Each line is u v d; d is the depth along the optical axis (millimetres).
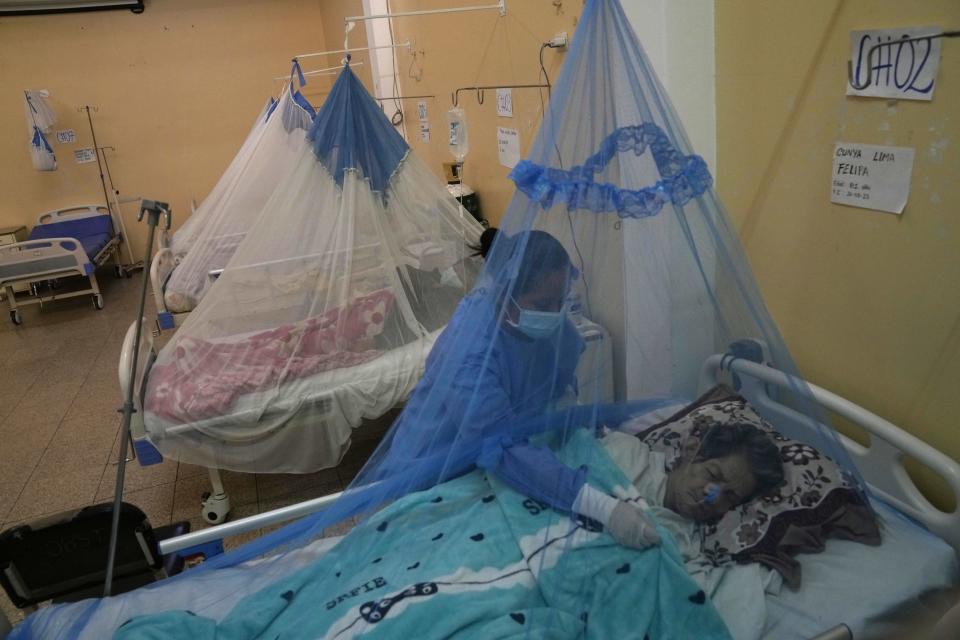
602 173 1106
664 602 1034
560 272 1120
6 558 1229
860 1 1174
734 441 1177
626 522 1067
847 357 1368
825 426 1268
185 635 1074
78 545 1271
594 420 1222
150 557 1315
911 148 1136
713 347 1298
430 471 1312
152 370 2127
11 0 5121
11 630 1166
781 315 1527
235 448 2023
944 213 1104
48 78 5484
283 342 2166
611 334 1187
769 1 1361
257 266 2328
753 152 1496
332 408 2053
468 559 1160
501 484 1277
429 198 2553
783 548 1126
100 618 1150
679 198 1134
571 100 1115
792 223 1437
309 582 1185
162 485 2504
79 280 5754
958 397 1152
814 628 1023
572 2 1834
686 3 1470
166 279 3426
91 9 5414
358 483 1371
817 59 1284
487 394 1221
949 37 1031
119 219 5887
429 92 3543
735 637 1013
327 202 2340
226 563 1320
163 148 5930
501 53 2451
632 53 1116
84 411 3213
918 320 1192
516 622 1036
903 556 1120
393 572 1163
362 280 2328
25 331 4512
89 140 5703
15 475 2650
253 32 5961
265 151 3469
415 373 2119
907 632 1080
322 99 6309
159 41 5699
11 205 5613
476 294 1287
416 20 3555
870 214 1246
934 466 1124
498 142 2654
